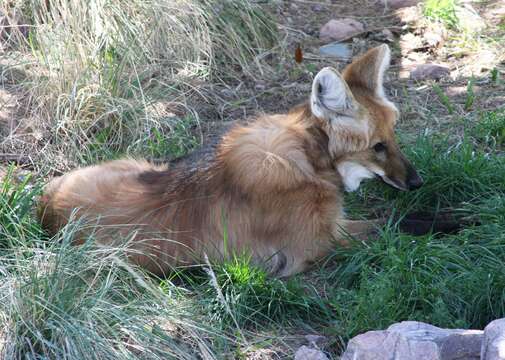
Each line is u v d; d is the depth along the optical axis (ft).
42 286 13.75
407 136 20.27
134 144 20.49
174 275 15.76
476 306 14.25
